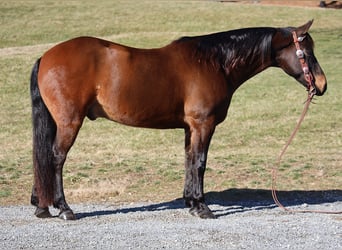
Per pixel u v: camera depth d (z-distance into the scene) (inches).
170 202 482.6
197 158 412.8
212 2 1990.7
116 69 396.2
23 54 1307.8
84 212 435.5
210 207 458.9
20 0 1918.1
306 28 419.8
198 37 422.3
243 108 964.6
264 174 583.5
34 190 414.3
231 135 823.7
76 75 391.5
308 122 879.1
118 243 339.3
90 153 724.7
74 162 656.4
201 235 355.3
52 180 400.5
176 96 407.8
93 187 537.3
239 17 1720.0
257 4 1971.0
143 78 400.5
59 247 332.8
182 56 411.8
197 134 412.2
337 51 1347.2
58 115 393.7
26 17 1711.4
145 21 1679.4
